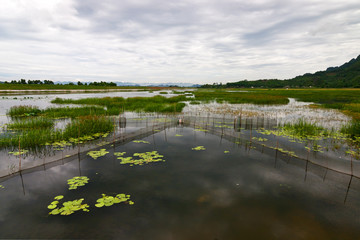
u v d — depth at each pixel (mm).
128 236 3844
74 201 4879
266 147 9242
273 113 20562
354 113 19594
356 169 6859
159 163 7305
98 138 10586
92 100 29156
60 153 8156
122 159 7633
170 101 31719
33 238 3730
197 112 21078
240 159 7742
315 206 4844
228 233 3949
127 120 15891
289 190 5543
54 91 64188
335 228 4113
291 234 3939
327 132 12039
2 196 5062
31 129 11492
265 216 4461
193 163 7344
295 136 11281
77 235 3836
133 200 5000
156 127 13422
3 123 13781
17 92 55125
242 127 13742
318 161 7531
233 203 4918
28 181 5863
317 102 33438
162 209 4660
